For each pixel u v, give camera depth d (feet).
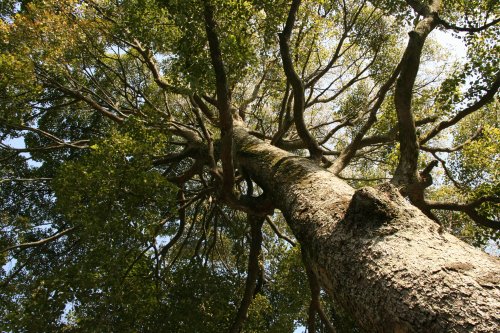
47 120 27.68
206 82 13.66
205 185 24.09
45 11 19.24
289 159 14.32
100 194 15.33
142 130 17.75
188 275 18.88
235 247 27.78
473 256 7.14
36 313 14.87
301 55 26.27
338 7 27.32
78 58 22.31
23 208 26.35
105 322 14.87
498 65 16.56
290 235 31.55
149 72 30.40
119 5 21.91
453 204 15.28
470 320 5.87
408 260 7.33
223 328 18.83
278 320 21.33
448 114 19.20
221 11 13.34
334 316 22.08
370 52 28.76
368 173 30.40
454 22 19.52
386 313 7.00
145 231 15.55
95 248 15.35
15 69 18.10
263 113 31.45
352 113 27.96
